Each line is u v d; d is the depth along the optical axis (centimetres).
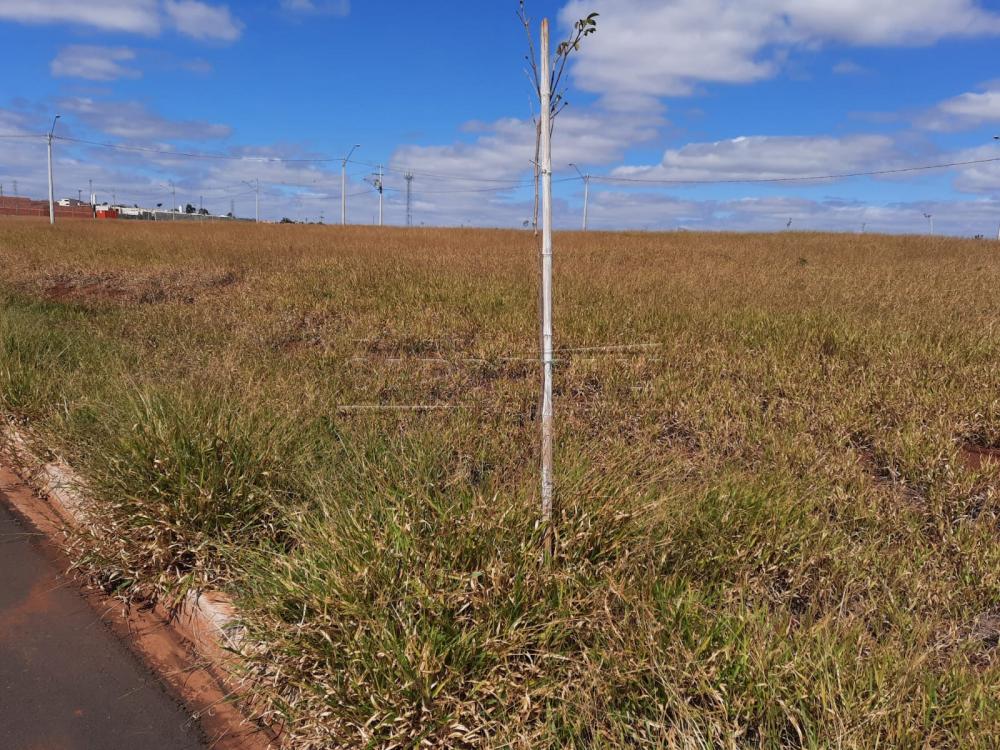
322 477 329
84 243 1828
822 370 588
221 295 1079
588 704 203
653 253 1809
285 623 240
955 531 329
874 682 206
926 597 273
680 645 216
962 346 637
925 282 1143
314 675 223
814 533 307
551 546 257
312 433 396
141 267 1324
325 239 2286
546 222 253
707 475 361
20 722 235
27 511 400
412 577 233
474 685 211
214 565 302
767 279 1177
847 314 782
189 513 312
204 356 625
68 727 233
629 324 754
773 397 516
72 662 269
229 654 261
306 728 214
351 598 231
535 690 208
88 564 330
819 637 221
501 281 1079
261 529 319
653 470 345
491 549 246
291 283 1111
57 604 310
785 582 286
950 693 207
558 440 397
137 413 350
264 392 468
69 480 386
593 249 1928
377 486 290
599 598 239
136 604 312
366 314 865
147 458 325
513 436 429
